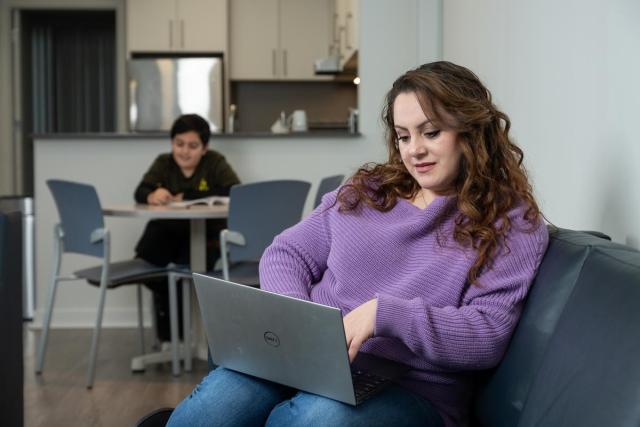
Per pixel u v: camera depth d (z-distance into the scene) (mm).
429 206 1558
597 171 1857
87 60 7480
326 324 1282
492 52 2982
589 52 1902
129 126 6719
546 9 2254
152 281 3807
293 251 1725
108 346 4215
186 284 3686
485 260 1485
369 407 1363
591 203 1903
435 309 1430
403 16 4562
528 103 2461
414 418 1397
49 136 4523
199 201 3758
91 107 7484
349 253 1616
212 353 1537
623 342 1044
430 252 1552
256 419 1465
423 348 1418
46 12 7117
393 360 1521
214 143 4555
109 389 3369
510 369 1427
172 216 3391
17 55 6820
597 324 1143
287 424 1363
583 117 1951
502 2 2811
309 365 1357
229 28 6941
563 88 2107
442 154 1536
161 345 4102
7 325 2135
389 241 1589
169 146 4586
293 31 7000
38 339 4391
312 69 7031
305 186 3484
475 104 1518
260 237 3439
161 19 6754
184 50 6770
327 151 4578
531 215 1514
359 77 4602
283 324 1350
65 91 7469
